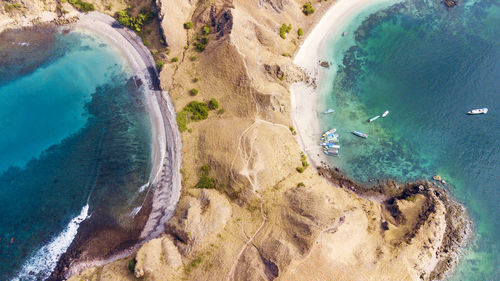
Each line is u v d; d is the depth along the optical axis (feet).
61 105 286.25
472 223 233.76
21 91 291.58
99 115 281.54
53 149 268.82
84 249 229.66
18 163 263.90
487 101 273.54
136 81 292.81
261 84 273.33
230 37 269.23
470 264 221.87
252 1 298.35
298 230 204.64
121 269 212.23
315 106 280.72
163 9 289.53
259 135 248.11
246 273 196.85
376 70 294.66
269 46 291.58
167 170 254.68
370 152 261.85
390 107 278.05
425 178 250.57
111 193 249.96
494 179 247.09
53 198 249.55
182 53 295.89
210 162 247.50
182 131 267.59
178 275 204.03
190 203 228.63
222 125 260.42
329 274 190.80
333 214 206.49
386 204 241.96
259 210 223.51
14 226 239.30
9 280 221.46
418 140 264.31
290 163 248.93
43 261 226.79
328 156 261.65
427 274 212.23
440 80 286.05
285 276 188.55
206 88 279.90
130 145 267.59
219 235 216.13
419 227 220.84
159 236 228.63
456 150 258.57
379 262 199.52
